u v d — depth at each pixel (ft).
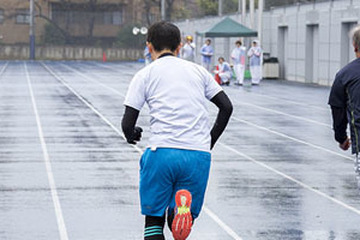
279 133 103.30
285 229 48.03
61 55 523.29
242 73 222.69
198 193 34.30
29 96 168.14
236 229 48.06
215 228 48.29
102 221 50.11
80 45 546.26
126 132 34.78
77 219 50.67
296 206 55.31
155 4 570.05
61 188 61.98
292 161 77.87
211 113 131.23
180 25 462.19
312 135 101.09
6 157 79.46
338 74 38.86
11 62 447.01
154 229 34.42
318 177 68.03
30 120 117.91
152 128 34.37
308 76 234.58
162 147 33.73
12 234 46.42
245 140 95.40
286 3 282.77
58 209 53.88
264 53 263.29
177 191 33.30
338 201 57.26
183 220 32.78
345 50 204.23
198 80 34.81
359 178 38.65
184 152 33.68
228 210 53.83
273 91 193.98
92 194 59.41
